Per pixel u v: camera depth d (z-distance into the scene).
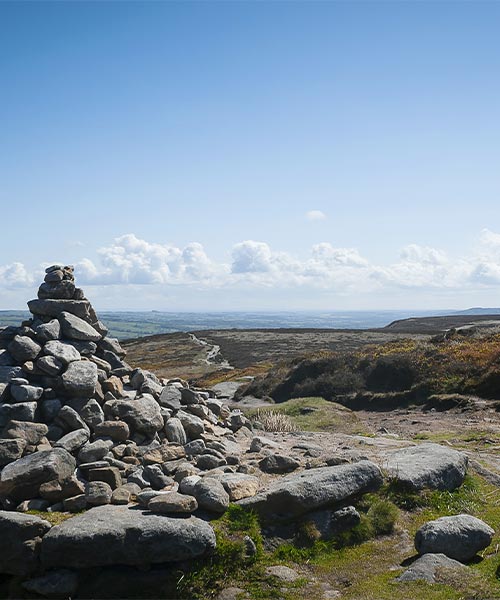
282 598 3.68
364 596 3.56
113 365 6.22
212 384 21.27
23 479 4.33
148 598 3.72
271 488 4.52
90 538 3.78
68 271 6.43
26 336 5.68
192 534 3.87
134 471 4.73
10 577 3.97
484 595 3.46
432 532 4.05
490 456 6.72
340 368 15.59
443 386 12.45
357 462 4.95
